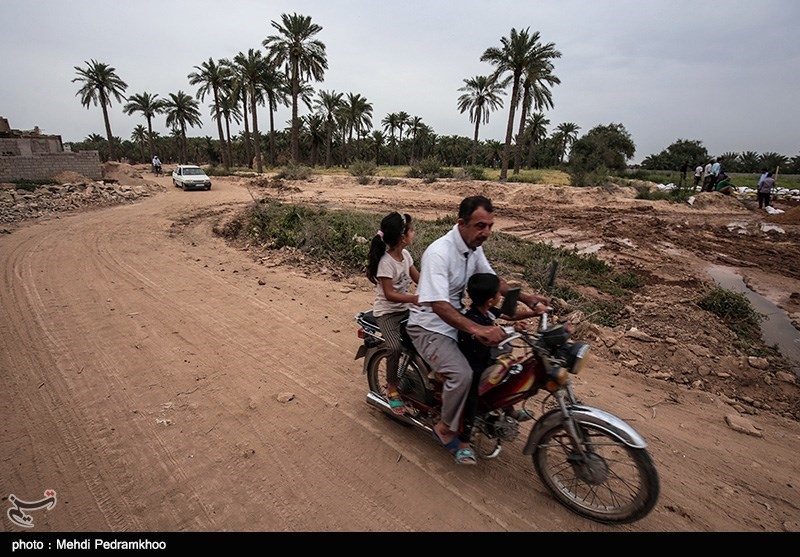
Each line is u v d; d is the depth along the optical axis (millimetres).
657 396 4375
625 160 50844
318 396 4176
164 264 8570
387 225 3186
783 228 16156
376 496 3018
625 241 13305
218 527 2738
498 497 3035
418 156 101188
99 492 2975
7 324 5586
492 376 2818
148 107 65312
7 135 27500
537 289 7391
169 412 3861
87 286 7094
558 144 77000
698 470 3361
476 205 2744
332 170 48875
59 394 4082
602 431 2721
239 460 3311
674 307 6730
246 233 11445
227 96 52812
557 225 16047
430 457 3400
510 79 33469
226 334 5473
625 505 2797
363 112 63312
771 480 3285
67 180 23328
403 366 3555
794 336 6395
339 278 7852
